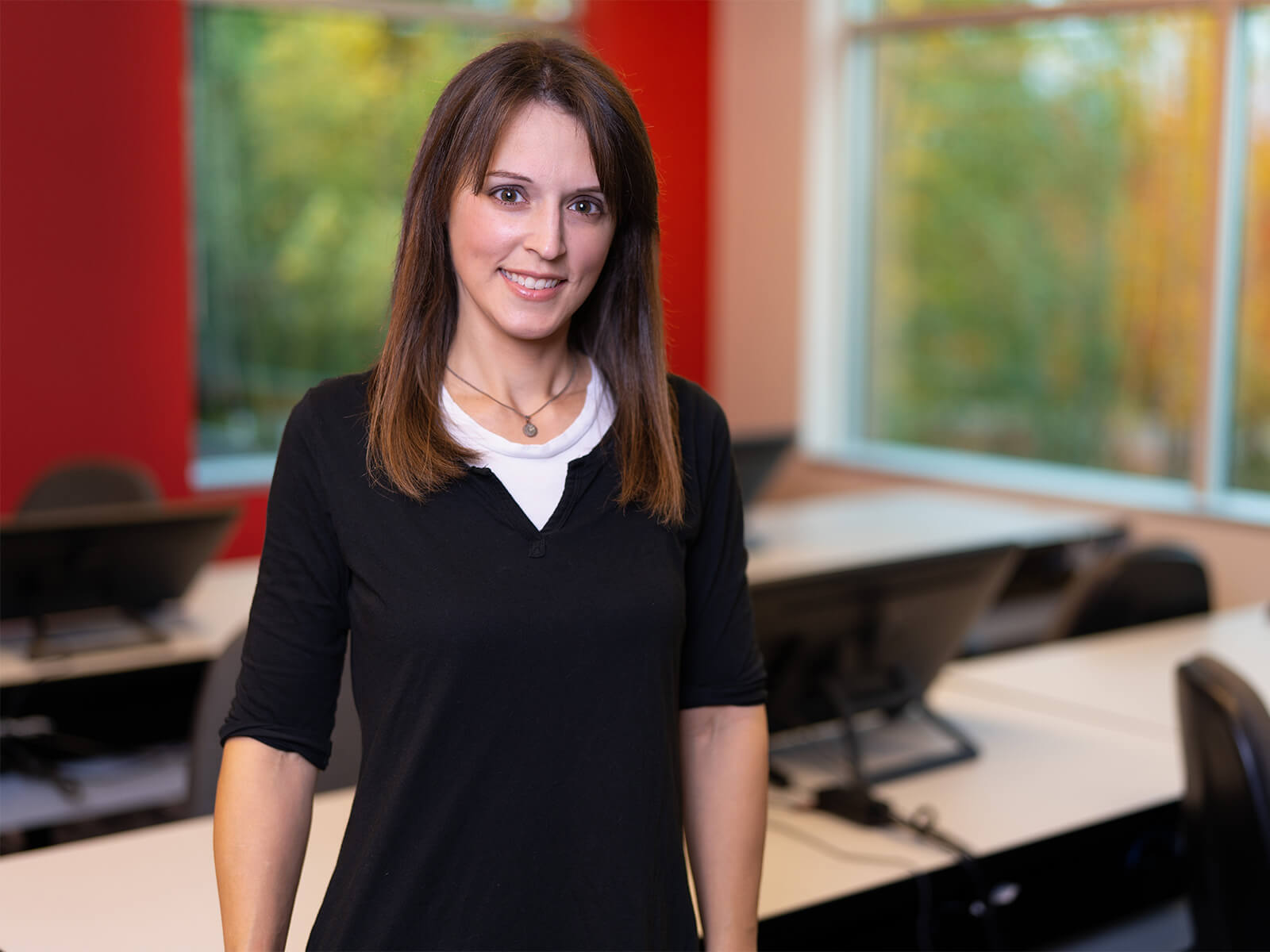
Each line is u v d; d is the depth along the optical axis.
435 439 1.17
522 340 1.22
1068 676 2.74
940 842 1.89
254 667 1.17
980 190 5.41
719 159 6.12
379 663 1.13
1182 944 2.04
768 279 6.02
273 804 1.15
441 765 1.12
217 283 5.23
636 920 1.15
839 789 2.01
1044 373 5.25
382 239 5.58
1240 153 4.56
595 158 1.15
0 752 2.62
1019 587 4.17
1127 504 4.76
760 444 3.88
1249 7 4.48
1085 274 5.06
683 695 1.29
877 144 5.82
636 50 5.78
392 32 5.48
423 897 1.12
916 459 5.74
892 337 5.86
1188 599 3.22
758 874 1.30
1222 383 4.66
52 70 4.51
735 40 6.00
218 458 5.32
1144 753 2.29
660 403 1.25
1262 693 2.60
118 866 1.76
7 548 2.68
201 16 5.08
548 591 1.13
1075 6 4.94
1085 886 2.16
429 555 1.13
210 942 1.56
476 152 1.14
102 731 2.82
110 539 2.78
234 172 5.21
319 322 5.48
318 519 1.17
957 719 2.47
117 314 4.71
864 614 2.13
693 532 1.25
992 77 5.31
